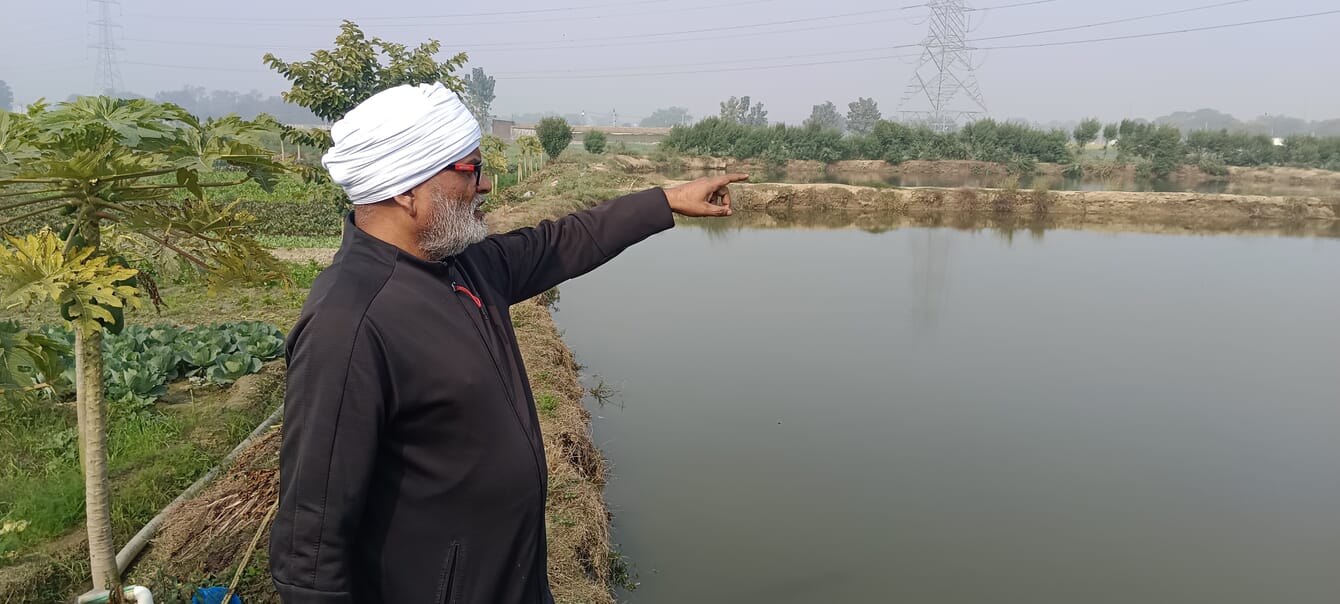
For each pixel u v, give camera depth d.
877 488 7.02
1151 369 10.77
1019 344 11.86
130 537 4.84
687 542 6.05
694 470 7.30
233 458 5.67
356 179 1.69
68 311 2.79
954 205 30.91
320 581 1.60
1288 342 12.32
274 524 1.67
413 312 1.67
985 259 19.81
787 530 6.26
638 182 33.69
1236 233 26.09
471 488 1.73
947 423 8.63
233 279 3.46
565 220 2.37
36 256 2.76
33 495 5.04
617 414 8.67
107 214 3.08
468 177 1.81
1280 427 8.74
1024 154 46.91
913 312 13.77
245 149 3.10
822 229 25.95
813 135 48.62
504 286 2.16
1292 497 7.08
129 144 2.90
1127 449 8.05
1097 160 47.78
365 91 10.34
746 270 17.80
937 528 6.36
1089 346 11.86
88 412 3.18
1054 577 5.68
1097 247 22.36
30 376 3.05
